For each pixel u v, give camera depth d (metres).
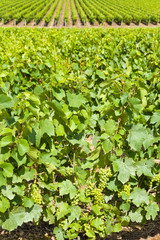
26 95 2.38
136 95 3.00
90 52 6.99
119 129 2.90
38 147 2.71
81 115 2.82
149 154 3.03
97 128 3.75
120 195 3.13
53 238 3.61
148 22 42.44
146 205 3.29
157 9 53.19
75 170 2.93
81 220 3.13
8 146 2.43
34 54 5.31
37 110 2.58
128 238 3.66
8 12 44.06
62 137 2.85
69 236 3.07
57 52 7.38
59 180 3.07
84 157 3.03
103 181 2.98
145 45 7.49
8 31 13.73
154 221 3.99
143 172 3.05
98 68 4.79
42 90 2.94
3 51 7.41
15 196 2.74
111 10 48.81
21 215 2.80
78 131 2.84
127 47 7.42
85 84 3.92
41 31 13.51
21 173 2.61
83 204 3.27
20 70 4.45
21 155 2.37
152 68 5.22
